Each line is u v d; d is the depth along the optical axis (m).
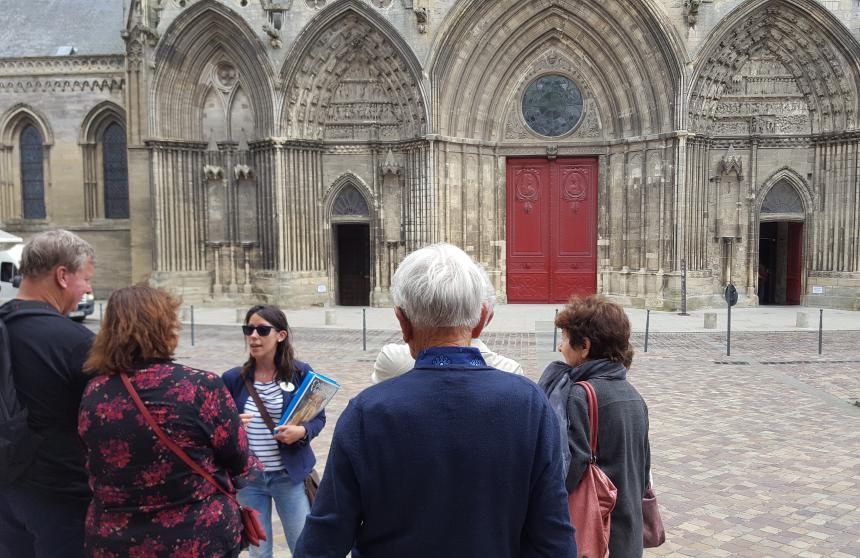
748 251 29.81
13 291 27.33
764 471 9.15
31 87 35.53
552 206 31.42
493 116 30.89
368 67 30.41
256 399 5.70
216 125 31.33
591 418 4.24
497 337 21.42
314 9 29.36
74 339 4.12
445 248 3.16
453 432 2.79
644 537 4.76
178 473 3.71
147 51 30.05
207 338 21.84
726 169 29.19
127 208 36.16
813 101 29.12
